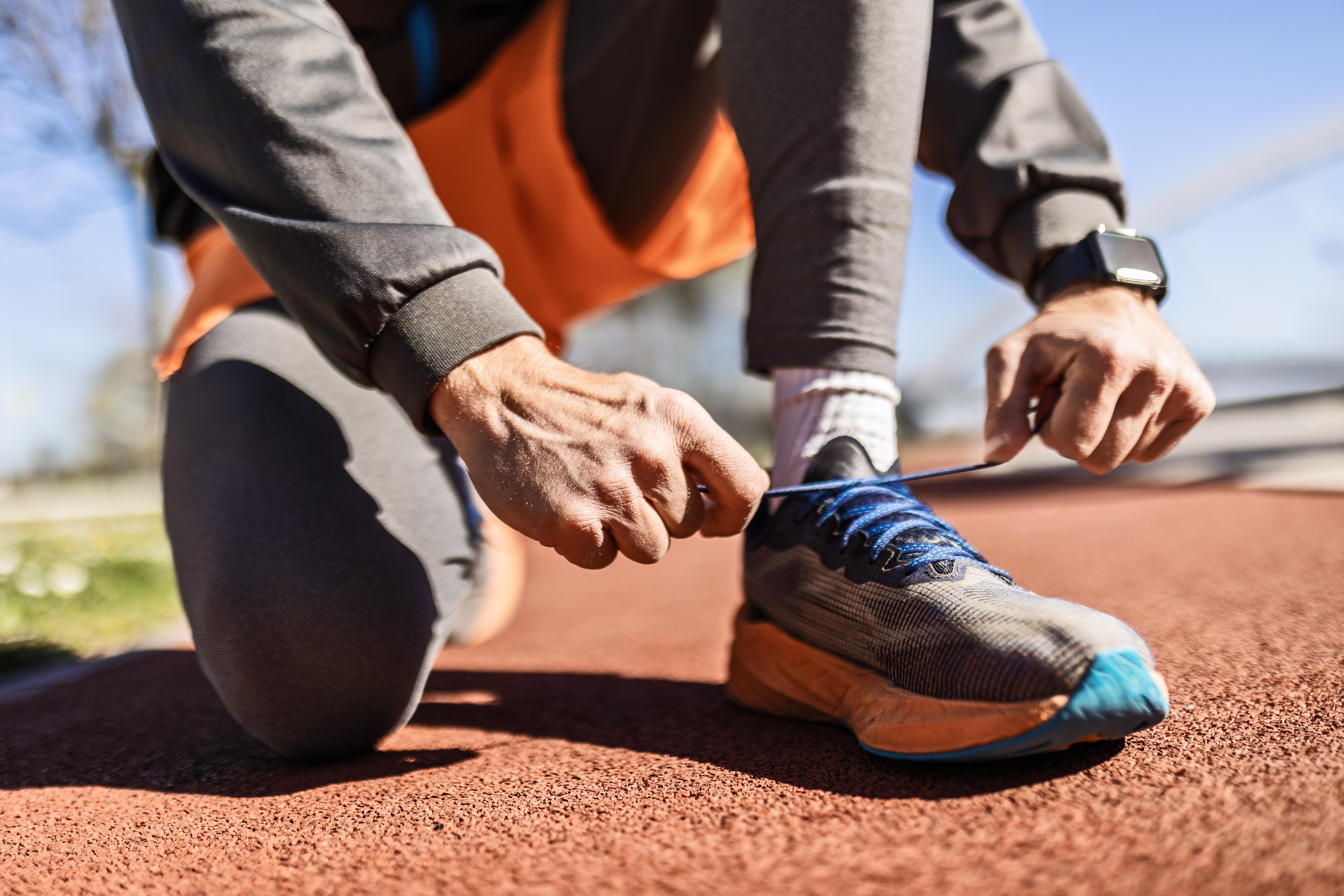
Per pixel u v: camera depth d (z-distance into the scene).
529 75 1.39
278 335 1.07
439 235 0.75
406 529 0.99
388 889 0.60
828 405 0.93
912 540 0.83
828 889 0.53
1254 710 0.79
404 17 1.28
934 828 0.61
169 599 2.74
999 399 0.84
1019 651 0.68
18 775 1.00
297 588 0.87
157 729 1.18
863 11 0.89
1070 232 0.95
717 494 0.71
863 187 0.90
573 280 1.63
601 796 0.75
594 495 0.68
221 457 0.95
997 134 1.01
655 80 1.38
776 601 0.95
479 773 0.87
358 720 0.93
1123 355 0.78
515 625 2.06
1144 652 0.68
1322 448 4.09
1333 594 1.30
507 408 0.71
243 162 0.78
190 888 0.63
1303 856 0.51
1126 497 3.58
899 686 0.78
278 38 0.80
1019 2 1.13
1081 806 0.62
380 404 1.08
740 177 1.56
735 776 0.77
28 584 2.53
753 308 0.97
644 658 1.49
